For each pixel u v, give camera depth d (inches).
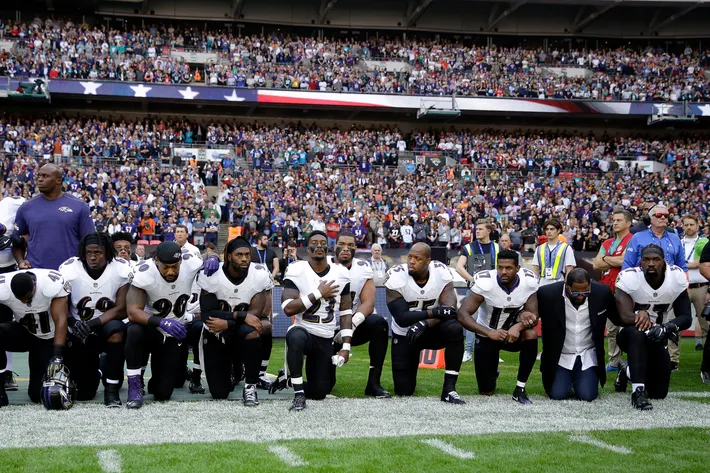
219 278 231.5
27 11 1218.0
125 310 229.3
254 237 751.7
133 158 957.8
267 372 308.8
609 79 1269.7
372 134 1184.8
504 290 239.8
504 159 1120.2
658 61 1322.6
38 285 217.3
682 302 245.3
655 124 1272.1
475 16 1385.3
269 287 242.8
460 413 215.3
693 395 257.6
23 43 1096.2
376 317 248.7
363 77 1204.5
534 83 1247.5
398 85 1201.4
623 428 197.3
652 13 1380.4
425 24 1378.0
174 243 222.7
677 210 986.1
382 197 925.2
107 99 1136.8
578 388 244.5
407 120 1317.7
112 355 221.9
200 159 987.9
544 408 226.2
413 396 248.5
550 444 177.9
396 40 1346.0
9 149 922.1
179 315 237.5
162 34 1235.2
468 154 1144.8
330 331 236.2
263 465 154.9
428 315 237.5
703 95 1248.8
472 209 914.1
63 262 246.8
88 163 925.2
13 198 274.5
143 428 188.7
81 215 254.8
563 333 243.6
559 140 1234.0
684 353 406.3
